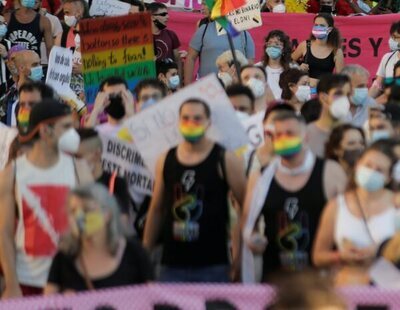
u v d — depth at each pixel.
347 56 33.66
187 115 17.06
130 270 14.88
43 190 16.80
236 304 14.50
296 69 24.12
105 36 24.48
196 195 17.17
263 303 14.48
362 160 15.66
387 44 33.47
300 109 22.03
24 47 27.34
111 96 20.98
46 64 30.14
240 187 17.22
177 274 17.36
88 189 14.60
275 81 28.09
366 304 14.39
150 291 14.49
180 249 17.30
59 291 14.92
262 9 34.69
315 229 16.45
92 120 21.19
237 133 18.48
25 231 16.84
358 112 22.55
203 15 33.06
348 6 36.91
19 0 30.05
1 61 27.47
